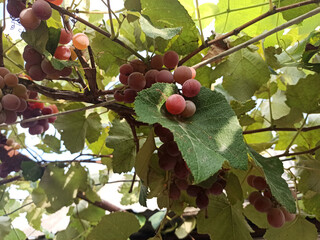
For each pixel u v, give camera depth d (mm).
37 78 283
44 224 604
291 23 284
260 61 362
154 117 206
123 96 301
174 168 297
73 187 482
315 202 418
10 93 291
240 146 207
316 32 412
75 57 326
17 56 383
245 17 418
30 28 254
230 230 403
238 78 365
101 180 564
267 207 346
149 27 275
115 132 387
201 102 234
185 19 313
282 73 472
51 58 266
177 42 333
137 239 571
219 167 188
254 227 519
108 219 345
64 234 569
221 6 419
